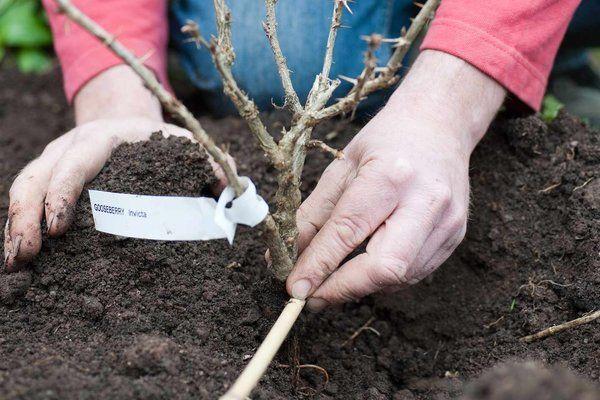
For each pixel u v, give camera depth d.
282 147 1.20
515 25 1.50
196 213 1.33
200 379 1.21
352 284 1.28
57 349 1.27
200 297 1.42
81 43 1.89
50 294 1.40
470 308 1.64
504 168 1.79
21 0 2.89
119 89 1.82
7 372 1.15
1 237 1.53
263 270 1.56
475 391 1.00
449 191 1.29
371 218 1.27
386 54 2.04
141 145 1.52
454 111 1.44
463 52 1.48
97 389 1.13
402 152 1.31
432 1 1.05
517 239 1.67
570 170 1.69
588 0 2.17
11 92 2.77
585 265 1.51
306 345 1.53
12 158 2.33
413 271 1.35
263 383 1.31
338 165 1.41
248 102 1.11
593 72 2.50
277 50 1.26
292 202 1.26
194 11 2.15
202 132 1.03
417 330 1.63
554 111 1.88
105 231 1.41
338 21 1.28
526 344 1.46
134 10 1.95
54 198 1.37
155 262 1.42
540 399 0.93
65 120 2.62
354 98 1.14
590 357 1.35
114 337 1.32
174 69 2.46
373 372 1.51
